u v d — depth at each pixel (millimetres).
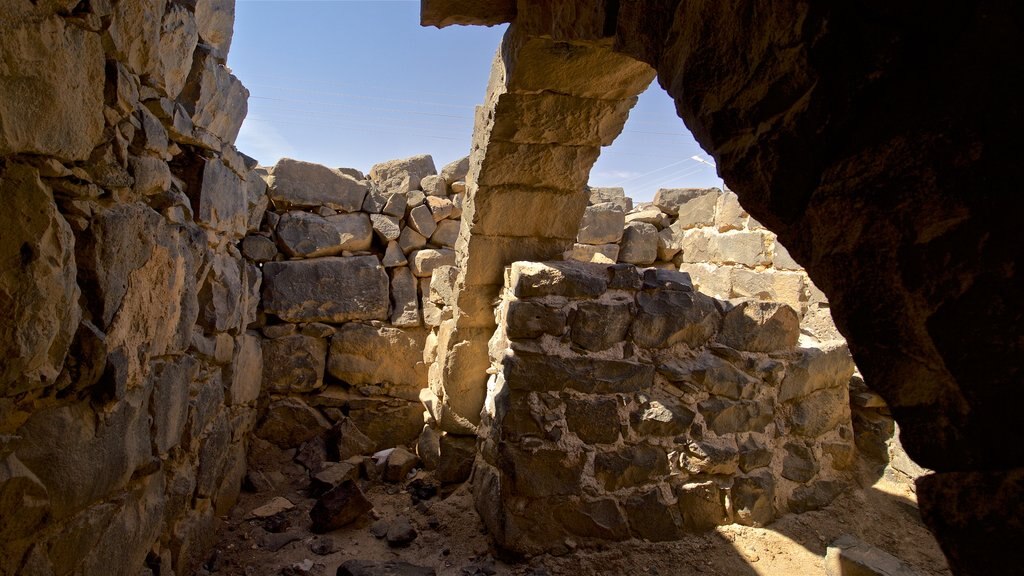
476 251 3619
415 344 4680
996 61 796
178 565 2520
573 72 2938
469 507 3461
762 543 3076
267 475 3947
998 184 789
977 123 809
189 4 2227
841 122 976
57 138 1363
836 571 2771
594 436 3086
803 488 3369
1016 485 773
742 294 4797
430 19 2867
